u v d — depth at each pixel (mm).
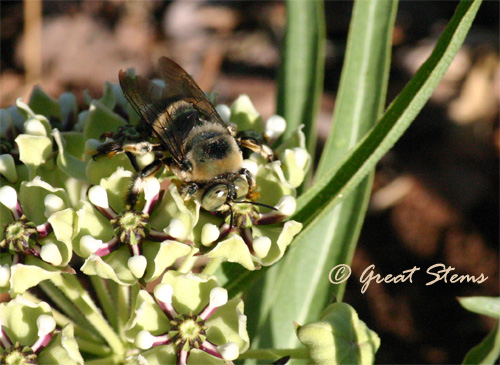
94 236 268
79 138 281
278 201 273
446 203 395
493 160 411
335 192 275
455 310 359
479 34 448
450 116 427
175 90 278
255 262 269
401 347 357
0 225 270
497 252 374
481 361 286
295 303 298
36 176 268
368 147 273
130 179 271
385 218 393
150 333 266
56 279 270
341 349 268
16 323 265
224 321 268
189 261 271
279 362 268
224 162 272
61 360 262
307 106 303
